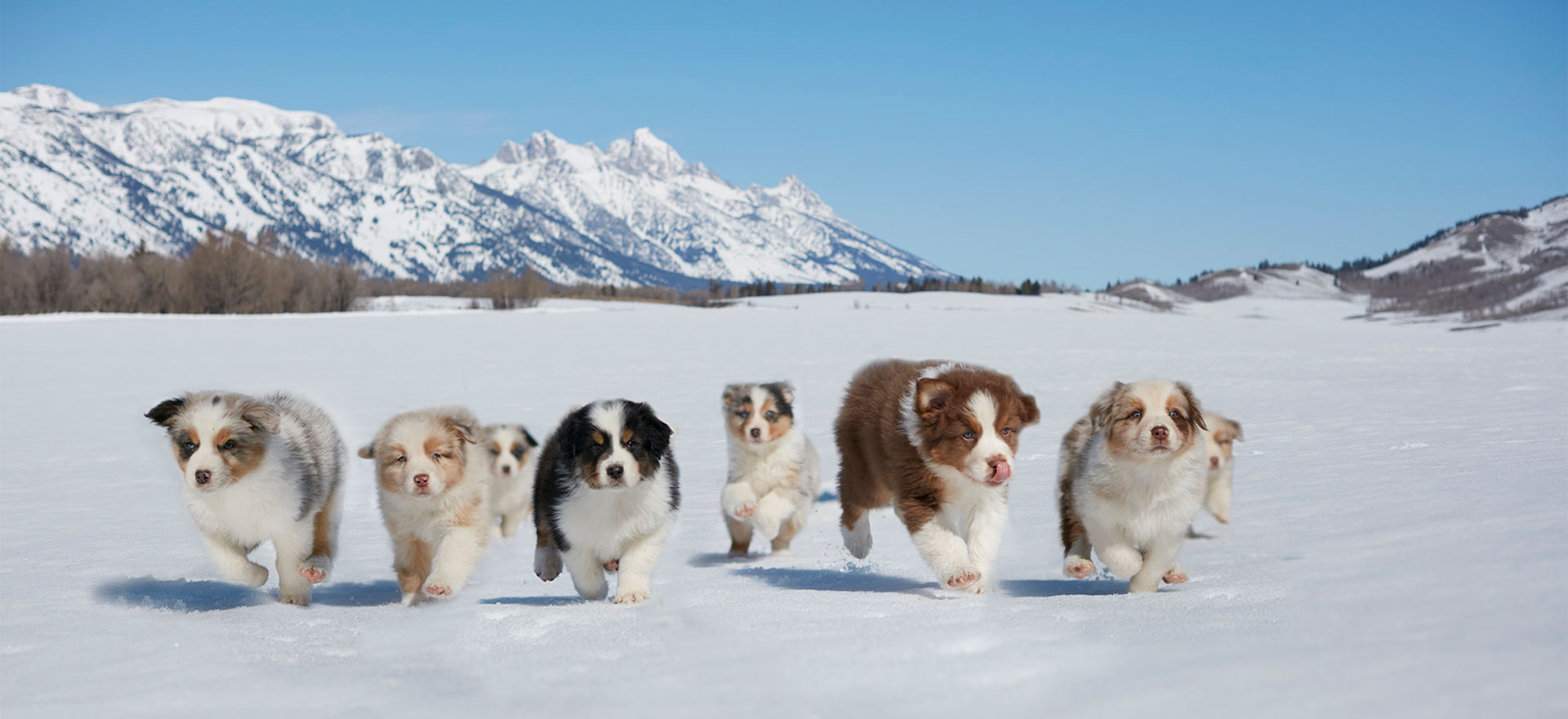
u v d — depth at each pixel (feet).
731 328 164.86
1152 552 17.76
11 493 35.68
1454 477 24.29
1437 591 12.80
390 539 20.43
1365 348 107.76
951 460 18.67
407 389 74.49
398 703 10.58
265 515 19.16
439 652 13.02
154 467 43.11
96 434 55.62
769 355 103.81
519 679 11.34
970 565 18.54
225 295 256.93
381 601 20.31
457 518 20.03
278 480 19.21
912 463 19.53
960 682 10.30
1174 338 132.16
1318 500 23.58
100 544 25.16
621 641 13.17
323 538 21.11
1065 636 12.06
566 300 389.39
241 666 12.36
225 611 17.31
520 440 28.68
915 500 19.56
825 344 122.11
